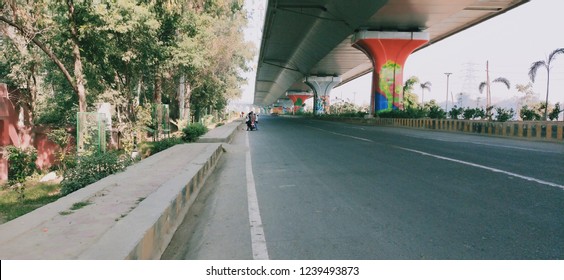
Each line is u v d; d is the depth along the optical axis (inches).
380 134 912.3
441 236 181.3
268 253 169.6
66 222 174.9
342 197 267.3
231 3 1171.3
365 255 163.0
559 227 185.8
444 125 1104.2
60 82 904.3
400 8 1381.6
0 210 403.9
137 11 607.2
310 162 448.8
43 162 888.3
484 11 1576.0
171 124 1277.1
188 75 1078.4
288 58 3009.4
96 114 539.8
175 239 195.5
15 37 756.0
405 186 293.3
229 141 789.9
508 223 194.9
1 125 812.0
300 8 1579.7
